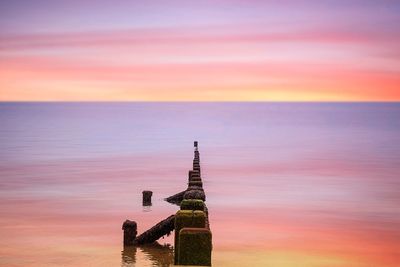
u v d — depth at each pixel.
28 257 18.58
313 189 35.38
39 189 33.97
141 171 43.78
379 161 52.19
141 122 147.12
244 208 28.61
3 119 157.38
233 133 97.56
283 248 20.55
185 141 77.06
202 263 8.85
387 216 26.81
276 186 36.53
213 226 24.23
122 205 28.94
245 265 18.12
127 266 17.55
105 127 116.88
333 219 26.08
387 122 143.00
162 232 19.67
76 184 36.34
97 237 21.52
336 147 67.56
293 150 63.59
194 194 16.06
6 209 27.41
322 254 19.89
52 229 22.97
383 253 20.17
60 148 63.50
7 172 42.19
